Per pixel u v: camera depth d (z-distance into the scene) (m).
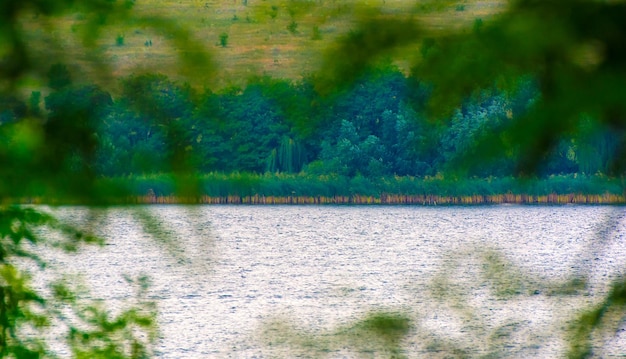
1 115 3.80
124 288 74.56
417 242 151.25
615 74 2.53
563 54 2.56
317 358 2.84
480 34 2.59
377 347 2.92
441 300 2.99
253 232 169.62
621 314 2.90
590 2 2.56
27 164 3.87
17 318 8.60
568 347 2.90
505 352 2.88
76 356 8.85
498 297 2.98
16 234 7.06
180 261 3.57
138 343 9.31
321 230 175.38
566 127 2.55
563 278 2.97
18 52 3.55
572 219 158.00
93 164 3.74
